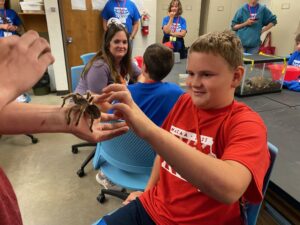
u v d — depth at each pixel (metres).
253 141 0.62
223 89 0.75
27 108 0.57
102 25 3.86
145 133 0.54
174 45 3.60
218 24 6.04
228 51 0.71
